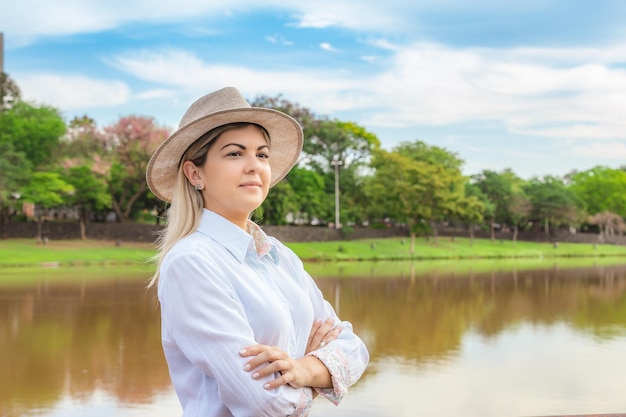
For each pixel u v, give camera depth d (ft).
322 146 224.94
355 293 78.18
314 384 6.51
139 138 169.17
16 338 44.98
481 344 44.01
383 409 27.76
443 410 27.84
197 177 6.92
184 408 6.61
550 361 38.27
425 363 37.40
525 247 223.71
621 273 121.60
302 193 201.05
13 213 162.61
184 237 6.73
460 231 241.35
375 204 200.44
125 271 108.58
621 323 54.70
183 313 6.20
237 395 6.04
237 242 6.66
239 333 6.14
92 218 199.82
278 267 7.12
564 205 245.65
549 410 28.04
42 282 86.84
